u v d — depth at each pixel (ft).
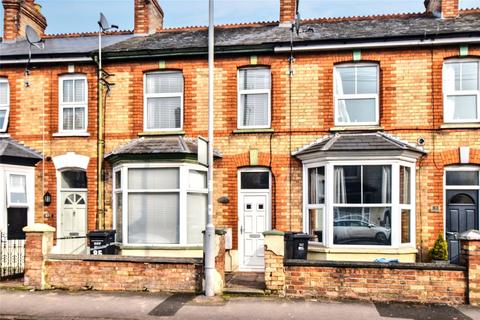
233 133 42.86
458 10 46.09
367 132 41.16
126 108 44.86
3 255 39.45
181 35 49.93
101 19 45.24
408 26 44.29
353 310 28.30
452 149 39.86
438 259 37.81
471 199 39.99
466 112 40.91
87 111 45.57
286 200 41.63
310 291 31.04
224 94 43.47
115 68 45.27
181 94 44.68
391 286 30.22
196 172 41.70
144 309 28.60
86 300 30.63
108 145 44.75
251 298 30.96
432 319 26.61
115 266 33.17
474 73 40.91
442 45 40.60
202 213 41.83
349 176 38.86
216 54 43.62
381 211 38.34
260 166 42.57
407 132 40.65
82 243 45.21
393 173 37.88
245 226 42.63
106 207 44.19
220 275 32.35
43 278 33.63
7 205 42.88
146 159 40.55
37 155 45.09
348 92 42.45
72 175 46.24
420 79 40.91
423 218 39.78
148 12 51.42
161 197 40.81
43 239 33.81
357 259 38.04
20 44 51.90
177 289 32.48
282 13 48.88
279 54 42.88
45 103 45.98
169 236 40.45
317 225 40.45
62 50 48.32
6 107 46.85
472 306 29.04
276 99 42.60
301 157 41.09
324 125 41.81
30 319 27.22
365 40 41.04
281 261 31.40
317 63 42.34
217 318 26.86
